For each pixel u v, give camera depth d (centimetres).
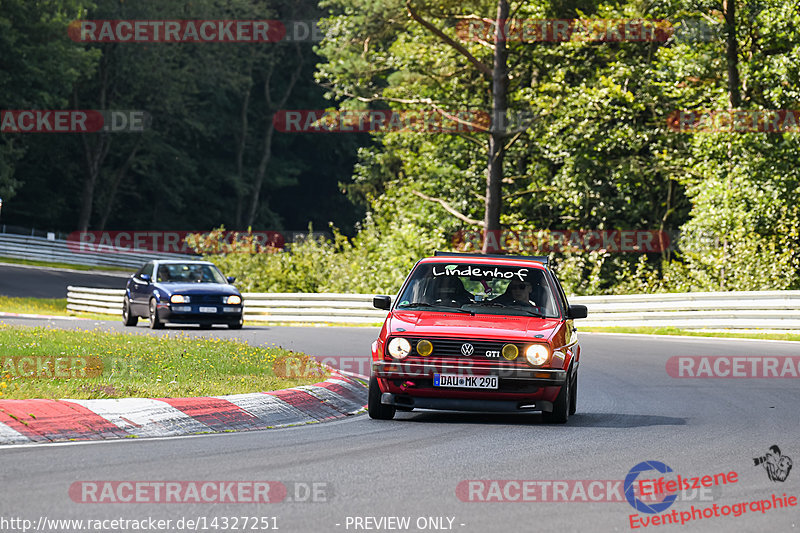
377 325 12394
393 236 15888
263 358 6091
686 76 13550
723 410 4816
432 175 17612
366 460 3262
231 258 15112
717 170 13188
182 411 4012
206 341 6912
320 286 14938
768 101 13075
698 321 10356
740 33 13300
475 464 3219
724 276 12256
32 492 2633
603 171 15512
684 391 5616
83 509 2469
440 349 4291
